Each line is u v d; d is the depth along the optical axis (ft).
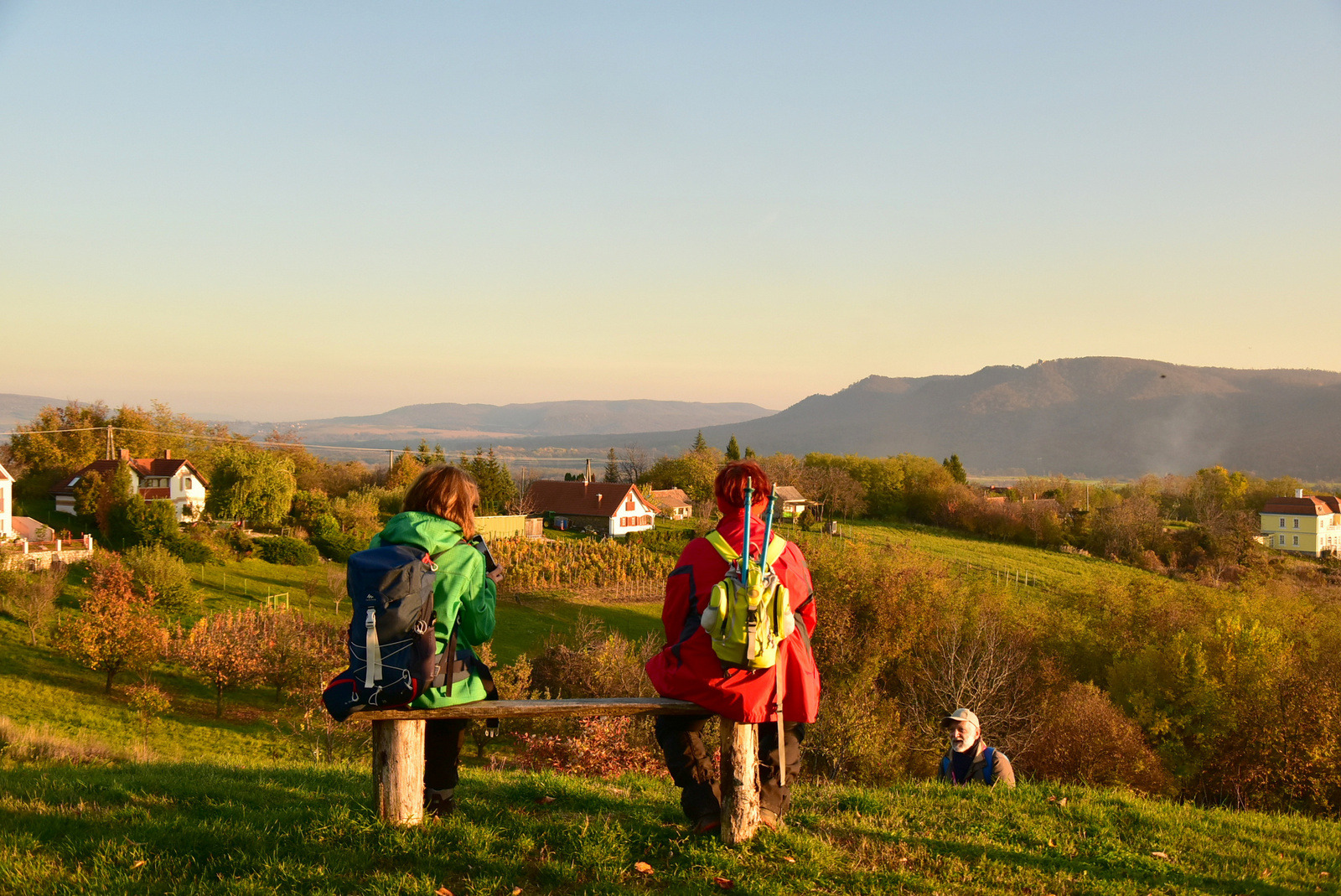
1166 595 158.51
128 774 24.52
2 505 190.08
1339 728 104.99
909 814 19.47
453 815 15.97
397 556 13.56
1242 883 16.48
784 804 16.55
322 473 329.11
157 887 12.93
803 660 15.12
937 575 146.20
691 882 13.85
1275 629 124.98
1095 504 381.81
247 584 179.83
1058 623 149.79
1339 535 374.84
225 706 117.50
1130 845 18.39
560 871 14.10
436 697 13.88
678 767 15.55
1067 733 106.22
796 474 372.38
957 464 419.95
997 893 14.83
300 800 18.62
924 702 126.62
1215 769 113.60
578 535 297.94
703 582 14.42
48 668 120.67
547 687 111.65
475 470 309.63
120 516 188.75
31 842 14.26
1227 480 416.67
